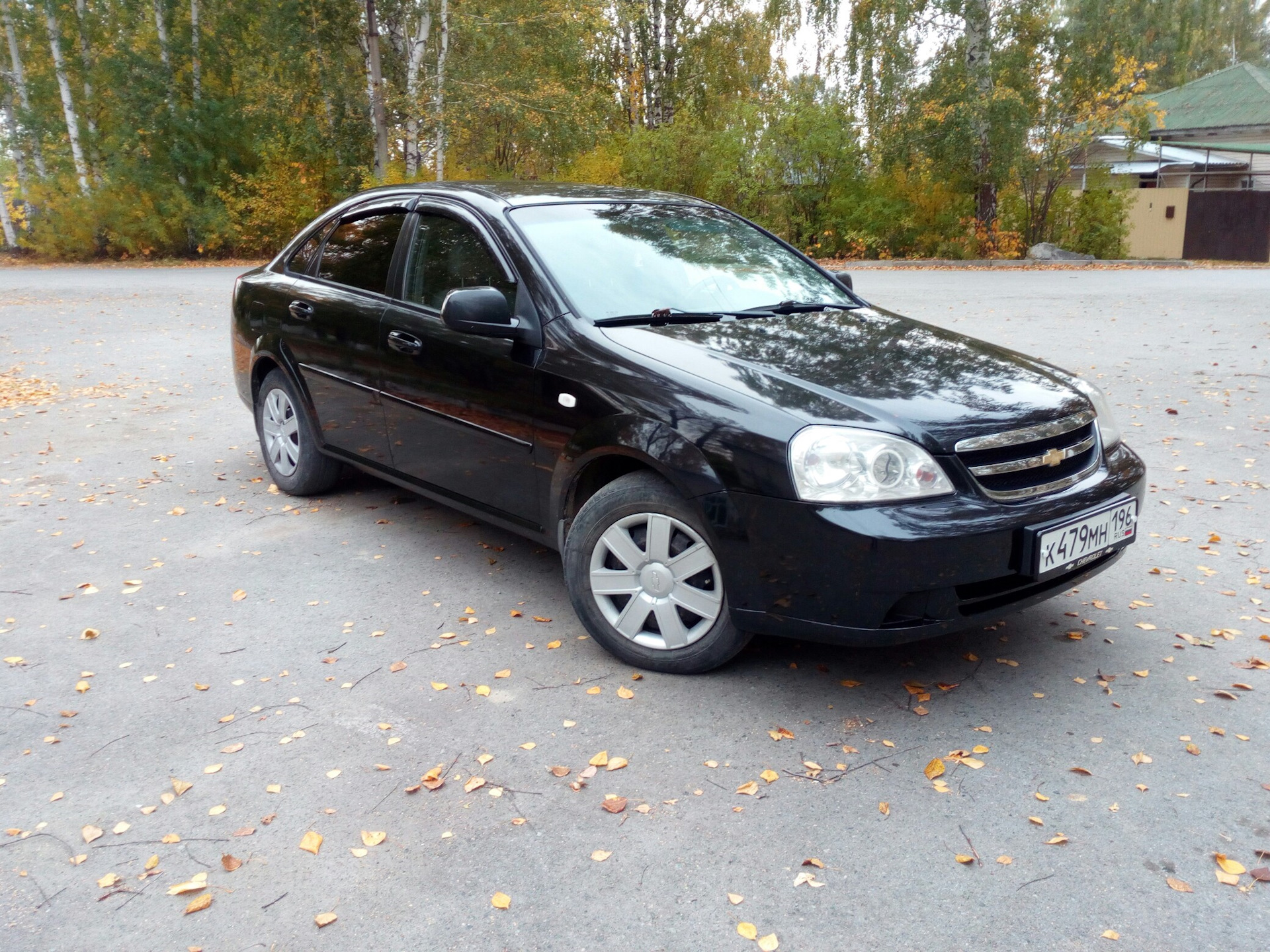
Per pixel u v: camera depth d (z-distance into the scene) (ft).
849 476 9.55
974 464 9.92
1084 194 82.99
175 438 23.29
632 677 11.27
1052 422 10.50
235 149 89.45
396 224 15.25
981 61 74.74
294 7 77.15
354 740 10.07
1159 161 103.09
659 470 10.61
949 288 56.08
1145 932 7.19
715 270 13.93
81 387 29.81
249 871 8.10
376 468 15.58
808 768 9.37
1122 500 10.87
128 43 87.76
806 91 84.74
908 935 7.21
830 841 8.31
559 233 13.33
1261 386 26.18
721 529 10.15
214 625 12.93
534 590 13.89
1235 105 118.52
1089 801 8.81
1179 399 25.07
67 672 11.71
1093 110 75.61
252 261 88.69
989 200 80.53
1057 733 9.95
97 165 94.73
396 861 8.18
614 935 7.29
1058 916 7.38
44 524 17.20
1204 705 10.48
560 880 7.90
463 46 82.12
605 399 11.16
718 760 9.55
